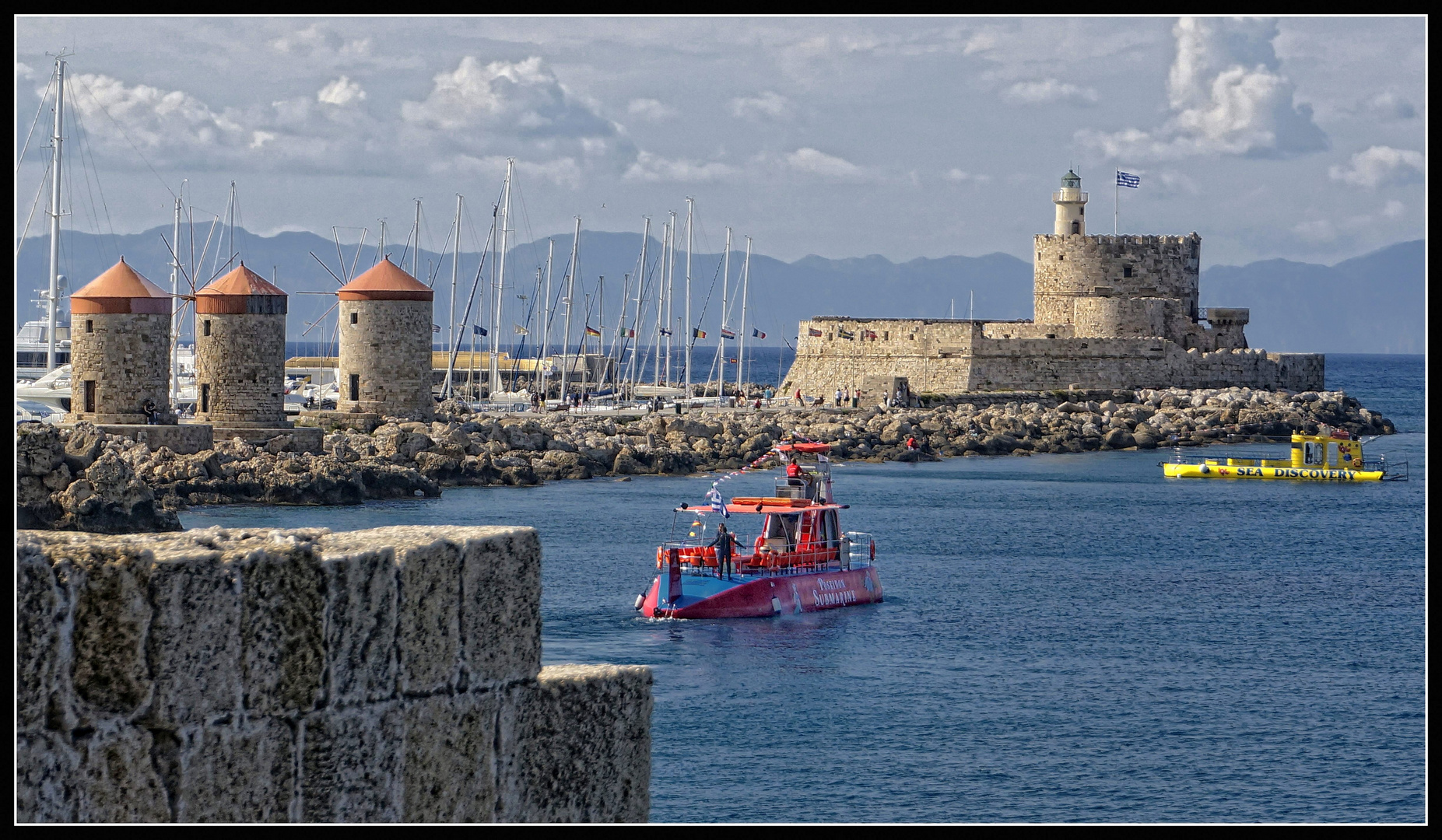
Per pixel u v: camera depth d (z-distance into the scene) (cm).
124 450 12575
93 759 1391
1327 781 5291
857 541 11556
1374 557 11131
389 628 1536
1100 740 5778
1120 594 9238
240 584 1451
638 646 7400
